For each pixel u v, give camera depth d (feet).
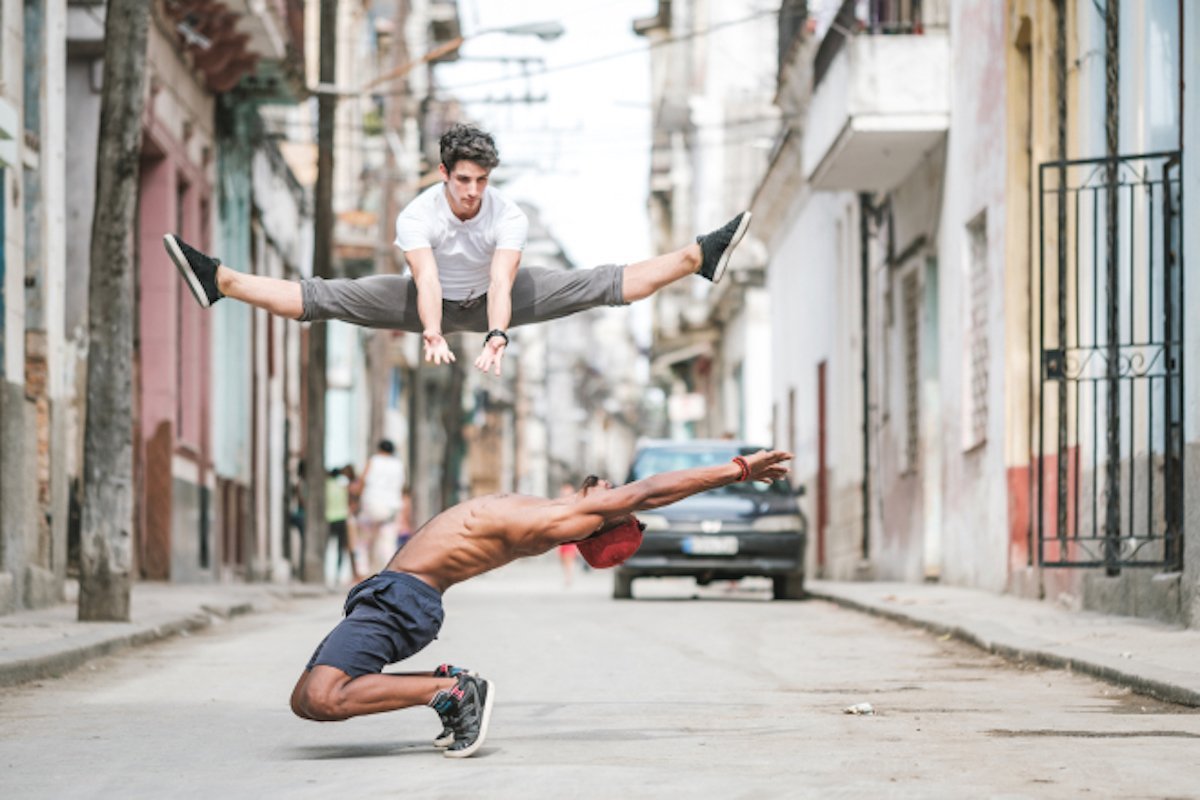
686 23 190.49
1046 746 27.55
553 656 46.37
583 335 411.34
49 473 63.31
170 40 87.86
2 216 57.82
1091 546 53.83
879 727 30.48
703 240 28.37
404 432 204.33
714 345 188.24
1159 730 29.43
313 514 100.99
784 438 130.72
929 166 79.46
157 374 87.81
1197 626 44.11
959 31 73.56
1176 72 49.57
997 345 66.59
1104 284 53.83
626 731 30.25
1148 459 48.42
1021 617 51.93
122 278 53.26
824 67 81.92
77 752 28.48
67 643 44.39
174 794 24.02
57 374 64.23
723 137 178.70
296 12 107.65
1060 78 56.70
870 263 95.30
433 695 26.76
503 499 27.20
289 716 33.58
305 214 139.23
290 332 131.13
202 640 53.47
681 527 76.33
